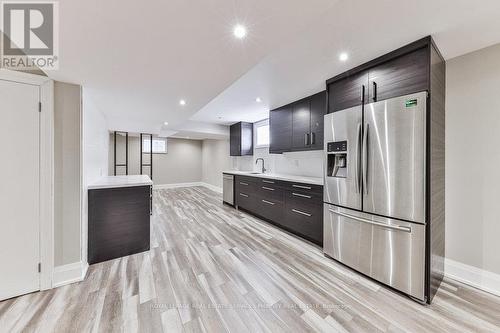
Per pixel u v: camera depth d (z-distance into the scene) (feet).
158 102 9.23
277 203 11.80
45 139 5.98
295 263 7.70
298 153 13.38
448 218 6.84
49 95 6.05
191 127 18.31
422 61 5.61
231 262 7.77
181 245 9.37
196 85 7.12
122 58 5.14
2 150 5.48
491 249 6.12
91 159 8.34
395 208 5.97
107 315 5.03
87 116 7.66
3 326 4.67
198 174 29.50
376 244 6.42
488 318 5.02
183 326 4.72
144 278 6.68
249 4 3.31
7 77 5.47
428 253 5.47
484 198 6.23
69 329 4.60
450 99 6.75
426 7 4.36
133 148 24.58
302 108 11.29
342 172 7.79
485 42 5.80
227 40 4.42
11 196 5.60
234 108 13.51
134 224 8.50
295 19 3.73
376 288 6.22
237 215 14.49
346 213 7.29
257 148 17.80
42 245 5.95
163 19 3.68
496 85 5.99
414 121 5.57
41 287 5.94
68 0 3.13
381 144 6.24
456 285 6.37
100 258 7.78
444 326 4.77
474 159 6.38
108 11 3.43
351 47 6.02
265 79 8.47
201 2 3.25
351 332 4.59
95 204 7.72
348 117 7.18
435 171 5.87
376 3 4.25
